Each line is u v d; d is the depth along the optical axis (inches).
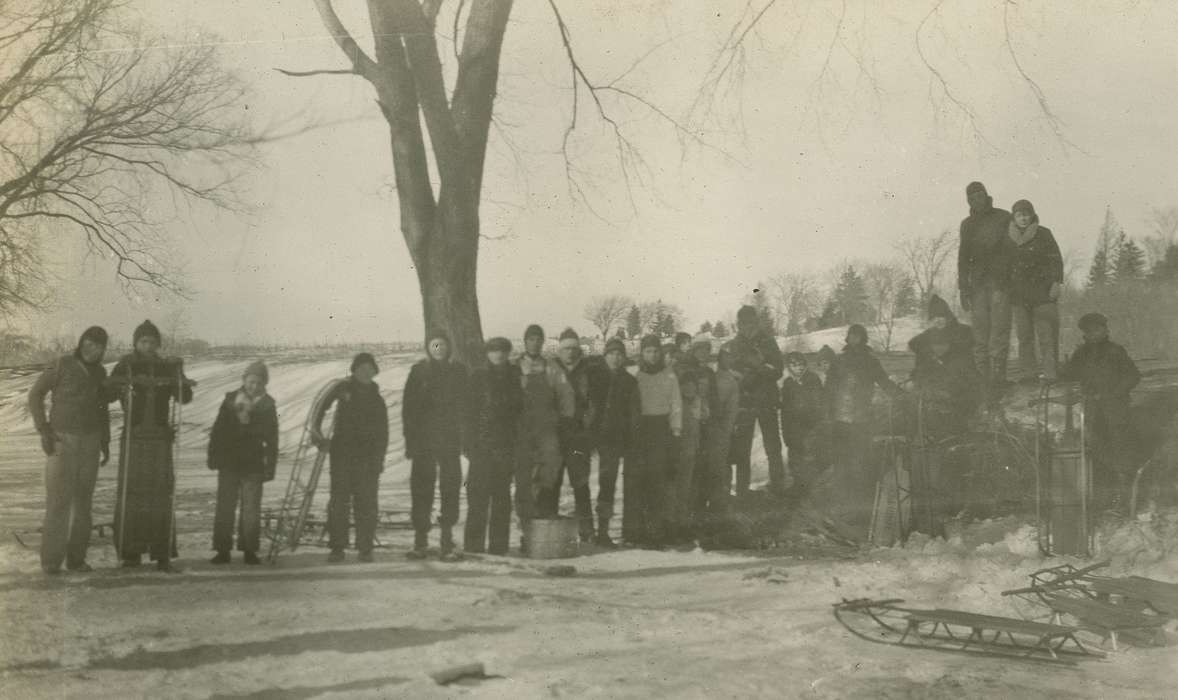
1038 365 520.7
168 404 335.6
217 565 342.3
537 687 200.2
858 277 884.0
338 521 359.3
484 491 400.2
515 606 278.4
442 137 546.0
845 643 243.1
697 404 448.8
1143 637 251.6
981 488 438.3
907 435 445.1
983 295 506.6
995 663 228.1
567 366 426.6
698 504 462.0
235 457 346.6
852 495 471.8
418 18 541.6
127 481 326.0
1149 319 796.0
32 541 389.7
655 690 199.5
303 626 246.8
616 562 379.2
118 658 214.2
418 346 1202.0
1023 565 341.1
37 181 861.8
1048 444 398.3
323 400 364.5
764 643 241.4
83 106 805.9
